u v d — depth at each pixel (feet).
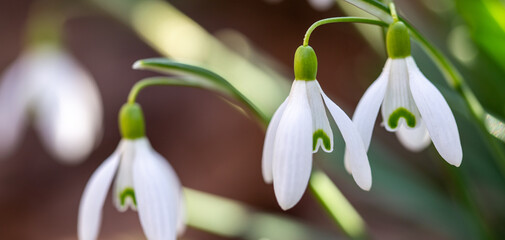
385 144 1.29
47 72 1.26
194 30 1.22
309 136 0.70
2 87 1.29
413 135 0.79
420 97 0.71
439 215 1.06
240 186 1.85
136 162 0.79
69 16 1.29
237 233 1.07
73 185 2.04
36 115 1.31
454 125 0.70
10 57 2.32
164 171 0.79
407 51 0.73
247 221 1.09
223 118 2.03
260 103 1.07
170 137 2.06
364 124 0.73
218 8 2.35
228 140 1.96
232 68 1.15
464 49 1.02
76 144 1.26
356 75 1.71
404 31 0.73
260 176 1.84
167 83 0.80
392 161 1.12
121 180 0.80
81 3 1.29
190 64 0.79
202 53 1.19
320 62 2.04
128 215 1.87
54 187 2.04
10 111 1.28
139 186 0.78
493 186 1.04
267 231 1.09
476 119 0.78
